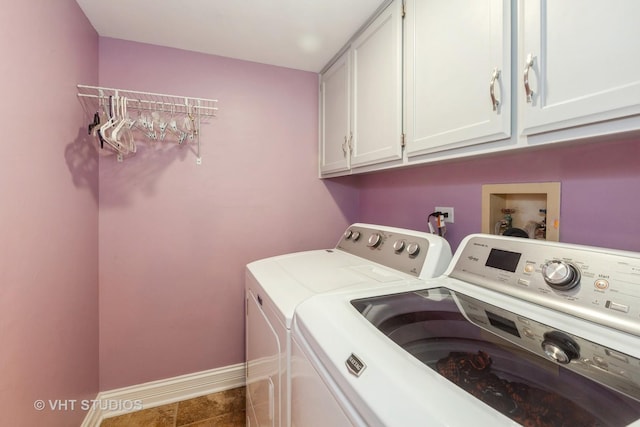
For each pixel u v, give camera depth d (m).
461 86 0.97
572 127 0.71
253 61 1.96
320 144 2.12
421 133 1.15
